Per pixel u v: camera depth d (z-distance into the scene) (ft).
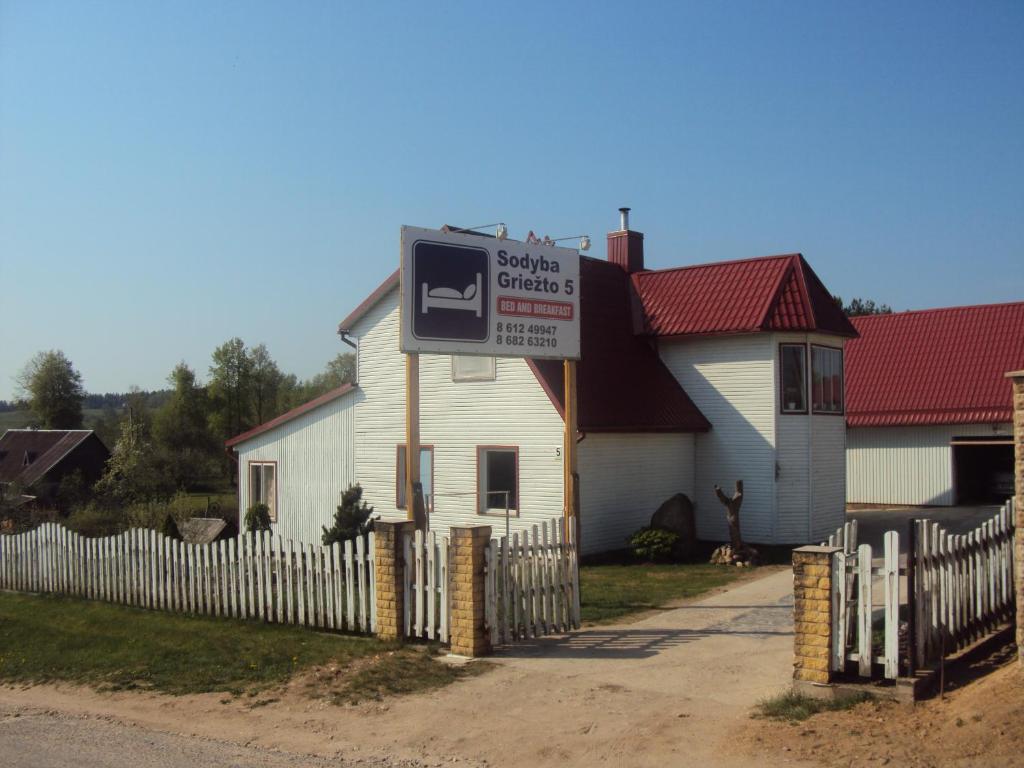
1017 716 24.18
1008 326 107.86
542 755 26.37
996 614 35.60
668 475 77.82
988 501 108.06
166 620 48.60
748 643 38.42
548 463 72.18
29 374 278.26
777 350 75.82
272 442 92.99
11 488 132.98
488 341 50.93
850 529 33.76
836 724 26.12
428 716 30.37
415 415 48.19
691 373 80.43
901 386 108.27
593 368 75.66
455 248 49.98
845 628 28.84
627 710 29.63
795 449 76.33
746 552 67.10
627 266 89.97
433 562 39.27
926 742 23.98
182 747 28.71
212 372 247.29
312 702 32.89
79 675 39.63
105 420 263.49
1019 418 28.17
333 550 43.42
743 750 25.17
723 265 83.05
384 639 40.19
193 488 197.88
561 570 41.98
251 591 47.37
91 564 57.06
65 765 27.32
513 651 37.86
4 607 57.21
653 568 65.26
